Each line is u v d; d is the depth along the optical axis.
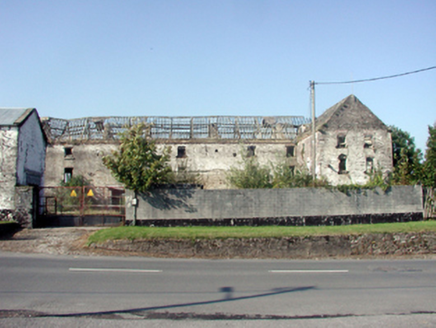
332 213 19.95
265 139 38.34
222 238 15.66
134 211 18.83
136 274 10.80
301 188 19.88
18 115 21.92
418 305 8.05
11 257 13.51
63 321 6.64
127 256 14.43
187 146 37.75
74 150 37.44
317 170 33.31
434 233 17.19
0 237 17.11
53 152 37.44
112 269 11.50
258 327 6.54
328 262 14.15
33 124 22.80
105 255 14.48
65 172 37.84
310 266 13.01
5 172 20.22
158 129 38.97
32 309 7.28
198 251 15.38
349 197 20.20
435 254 16.55
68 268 11.49
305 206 19.77
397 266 13.21
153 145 19.30
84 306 7.52
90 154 37.34
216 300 8.14
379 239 16.61
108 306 7.55
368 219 20.30
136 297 8.26
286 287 9.51
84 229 18.64
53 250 15.00
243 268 12.30
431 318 7.21
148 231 16.47
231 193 19.33
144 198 18.95
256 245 15.62
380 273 11.73
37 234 17.56
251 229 17.34
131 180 18.62
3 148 20.44
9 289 8.79
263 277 10.79
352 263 13.92
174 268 12.00
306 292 9.02
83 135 38.38
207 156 37.69
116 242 15.43
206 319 6.89
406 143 37.56
